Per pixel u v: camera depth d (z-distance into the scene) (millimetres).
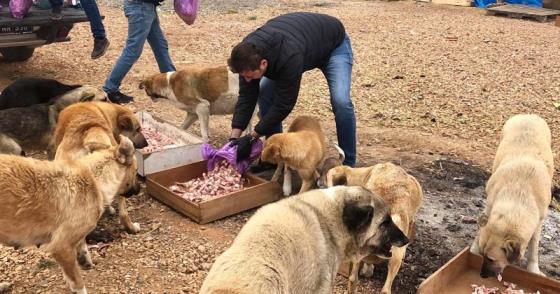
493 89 10562
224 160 6352
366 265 4988
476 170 7184
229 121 8664
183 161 6535
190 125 7891
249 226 3336
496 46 13664
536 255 5188
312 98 9953
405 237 3906
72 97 6707
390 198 4637
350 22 16344
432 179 6887
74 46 12883
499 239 4770
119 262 4977
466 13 18234
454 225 5926
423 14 17922
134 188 5043
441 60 12461
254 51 5254
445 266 4773
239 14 17203
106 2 18438
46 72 10797
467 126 8789
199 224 5648
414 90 10453
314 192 3766
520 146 5598
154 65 11602
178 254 5141
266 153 5844
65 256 4352
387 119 9016
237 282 2928
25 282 4664
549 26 16219
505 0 19391
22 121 6254
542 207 5059
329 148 7688
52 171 4270
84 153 5293
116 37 13734
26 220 4141
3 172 4051
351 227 3684
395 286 4949
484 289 4824
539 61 12414
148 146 6789
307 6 18906
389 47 13547
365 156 7445
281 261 3203
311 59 6094
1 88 9641
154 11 8578
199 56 12312
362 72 11500
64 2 10648
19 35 9836
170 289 4652
